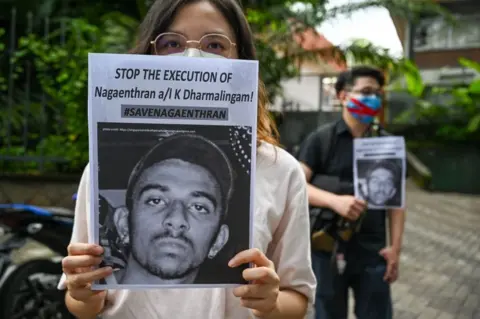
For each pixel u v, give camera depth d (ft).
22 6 24.75
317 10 22.49
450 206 37.63
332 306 9.53
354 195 9.62
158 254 3.84
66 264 3.75
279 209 4.48
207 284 3.88
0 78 20.70
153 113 3.83
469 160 46.24
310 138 9.96
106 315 4.42
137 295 4.35
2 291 11.32
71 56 19.63
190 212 3.87
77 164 20.02
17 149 19.97
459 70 52.60
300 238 4.52
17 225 11.59
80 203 4.54
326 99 52.80
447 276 20.17
